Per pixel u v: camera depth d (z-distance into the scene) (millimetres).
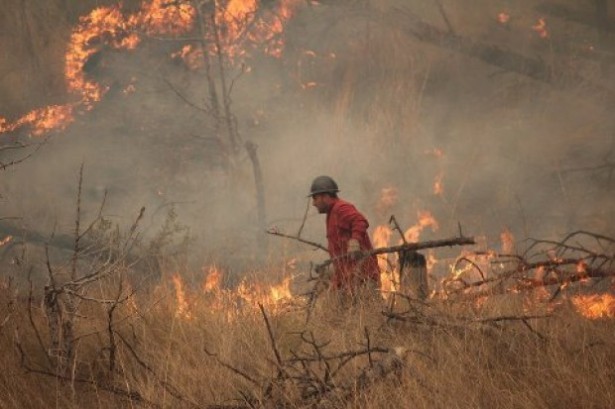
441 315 22062
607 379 18484
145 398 18812
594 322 22312
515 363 20234
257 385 19000
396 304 23781
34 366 21125
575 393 18047
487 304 23656
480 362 19906
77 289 21766
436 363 19656
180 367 20172
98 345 21922
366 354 20141
